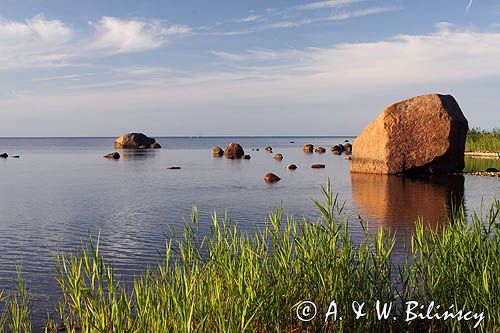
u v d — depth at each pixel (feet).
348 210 60.85
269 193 81.66
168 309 19.52
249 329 19.60
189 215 60.13
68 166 157.17
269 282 21.49
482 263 21.93
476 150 172.76
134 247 42.57
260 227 50.26
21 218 59.36
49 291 30.58
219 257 22.50
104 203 72.18
